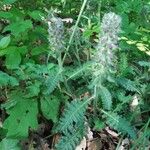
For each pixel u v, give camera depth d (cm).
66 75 40
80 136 37
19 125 37
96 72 36
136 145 38
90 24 43
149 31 45
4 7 50
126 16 46
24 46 40
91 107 41
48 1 51
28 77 39
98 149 40
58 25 36
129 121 40
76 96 41
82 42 45
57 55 38
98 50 35
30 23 40
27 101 38
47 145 39
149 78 44
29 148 38
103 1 49
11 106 37
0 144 36
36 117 37
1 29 48
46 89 38
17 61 39
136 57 46
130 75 43
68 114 36
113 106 41
